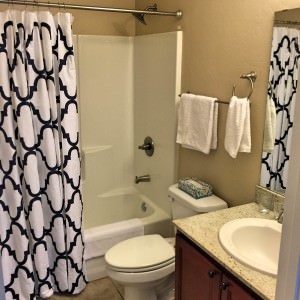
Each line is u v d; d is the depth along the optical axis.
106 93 3.15
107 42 3.05
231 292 1.40
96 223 3.25
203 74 2.24
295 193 0.67
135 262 2.05
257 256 1.61
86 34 3.00
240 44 1.92
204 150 2.15
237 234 1.62
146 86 2.95
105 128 3.22
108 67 3.10
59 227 2.28
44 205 2.28
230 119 1.89
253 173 1.92
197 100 2.17
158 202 2.93
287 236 0.70
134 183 3.42
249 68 1.88
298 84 0.64
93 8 2.21
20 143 2.09
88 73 3.04
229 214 1.80
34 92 2.08
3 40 1.95
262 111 1.82
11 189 2.10
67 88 2.13
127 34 3.17
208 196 2.19
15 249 2.20
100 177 3.25
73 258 2.35
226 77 2.04
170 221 2.71
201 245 1.52
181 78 2.47
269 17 1.72
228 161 2.10
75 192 2.27
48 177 2.20
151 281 2.07
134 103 3.25
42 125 2.12
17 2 2.01
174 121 2.55
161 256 2.11
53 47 2.08
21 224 2.15
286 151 1.70
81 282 2.44
